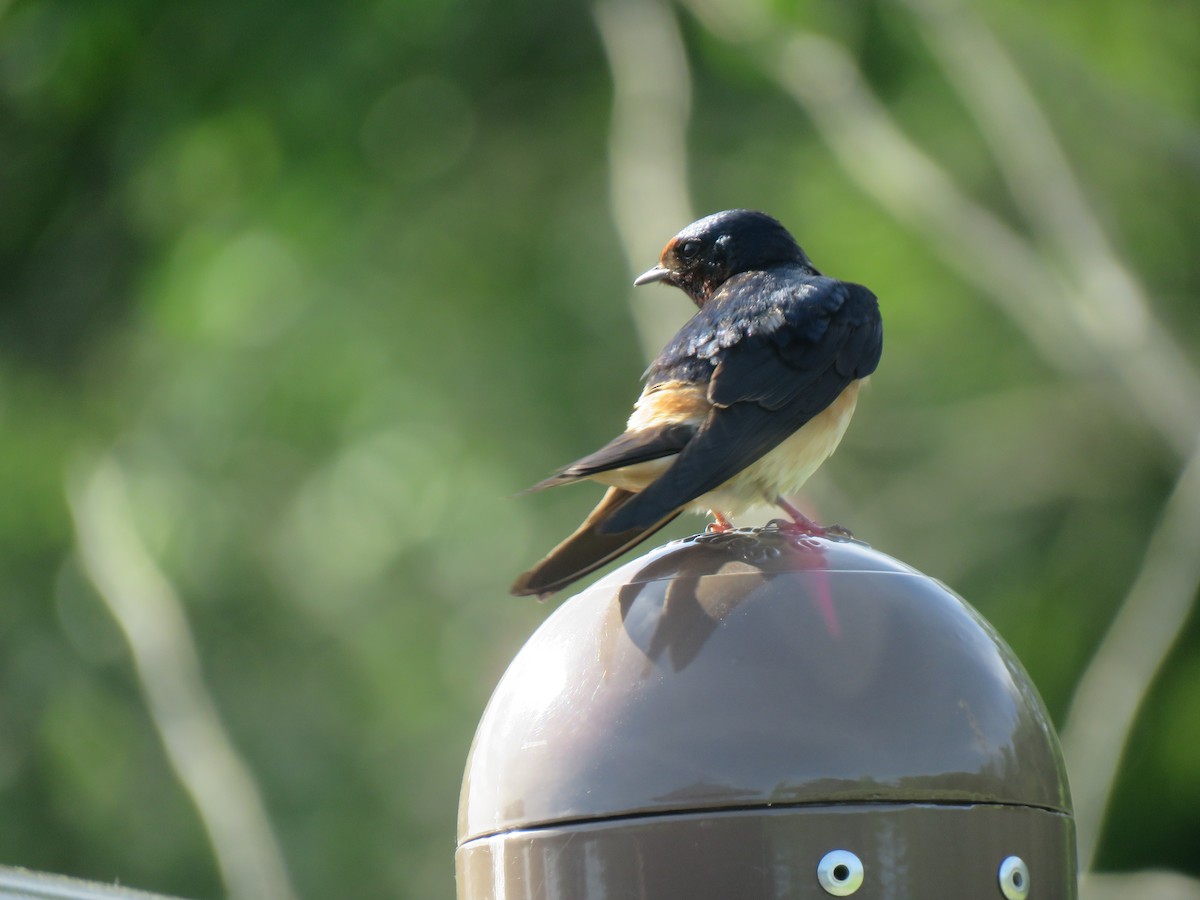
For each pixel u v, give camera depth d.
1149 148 15.22
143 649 14.16
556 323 16.31
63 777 15.23
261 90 15.01
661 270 6.98
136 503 15.56
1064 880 4.06
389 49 15.25
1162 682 15.45
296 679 15.70
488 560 15.65
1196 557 12.51
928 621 4.05
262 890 13.44
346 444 15.96
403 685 15.65
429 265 16.38
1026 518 15.61
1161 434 13.51
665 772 3.83
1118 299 13.40
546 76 16.52
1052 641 15.42
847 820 3.77
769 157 16.33
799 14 14.85
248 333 15.73
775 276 6.36
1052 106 15.73
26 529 15.52
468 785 4.24
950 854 3.81
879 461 15.68
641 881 3.80
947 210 13.80
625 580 4.27
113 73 14.66
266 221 15.48
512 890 3.98
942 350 15.86
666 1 15.02
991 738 3.91
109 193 15.12
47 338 15.38
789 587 4.08
